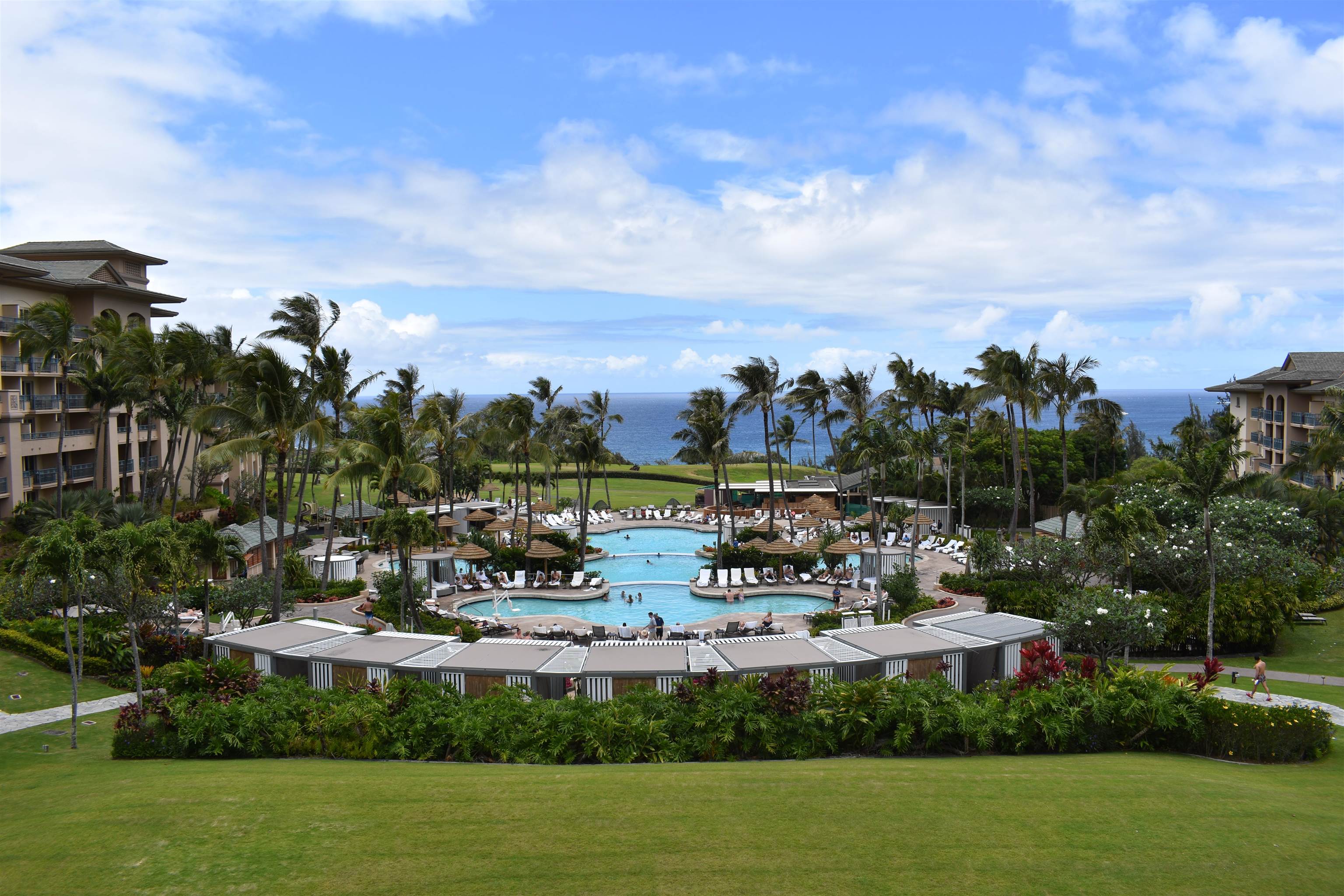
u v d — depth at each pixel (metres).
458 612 38.97
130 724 18.48
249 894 10.05
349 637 25.39
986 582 38.34
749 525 65.38
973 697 19.06
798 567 46.75
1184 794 13.78
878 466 43.78
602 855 11.10
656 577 48.94
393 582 36.19
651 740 17.59
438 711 18.75
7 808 13.70
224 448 32.62
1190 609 31.52
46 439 47.53
